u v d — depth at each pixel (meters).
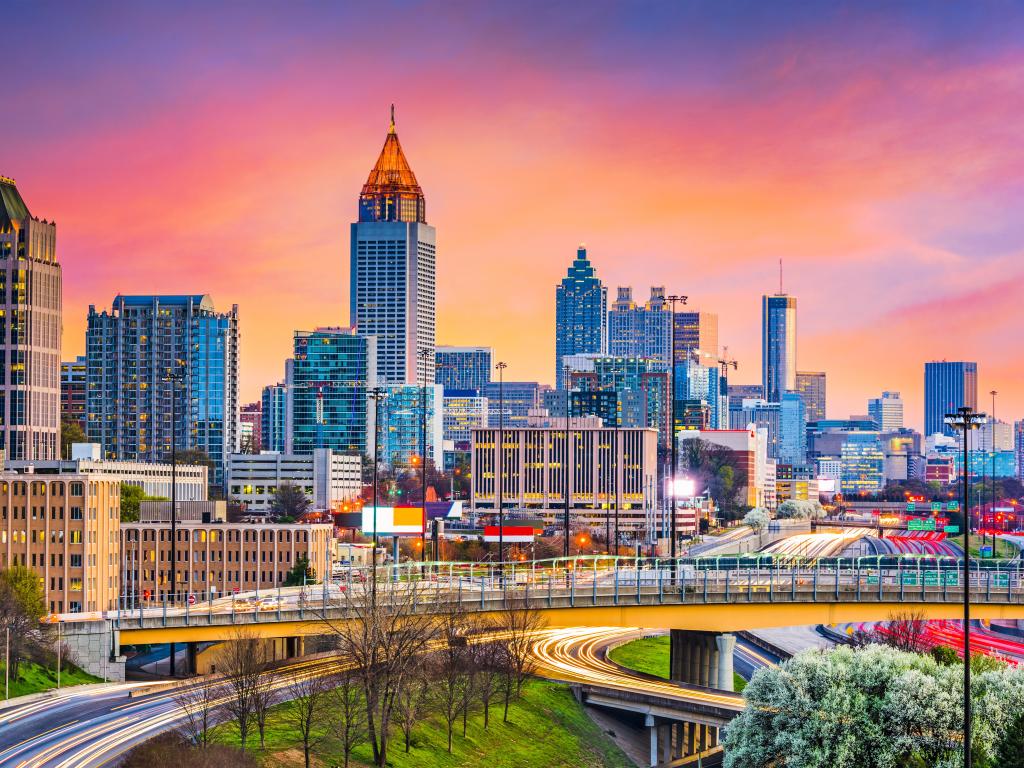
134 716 137.75
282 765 128.88
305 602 170.88
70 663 164.88
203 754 120.06
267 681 150.50
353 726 138.50
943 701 131.62
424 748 149.62
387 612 156.25
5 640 155.62
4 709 142.38
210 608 174.00
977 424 116.94
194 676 169.50
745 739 141.62
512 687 177.50
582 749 169.50
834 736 135.50
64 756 121.19
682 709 172.88
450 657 158.25
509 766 155.75
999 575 197.88
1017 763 117.19
